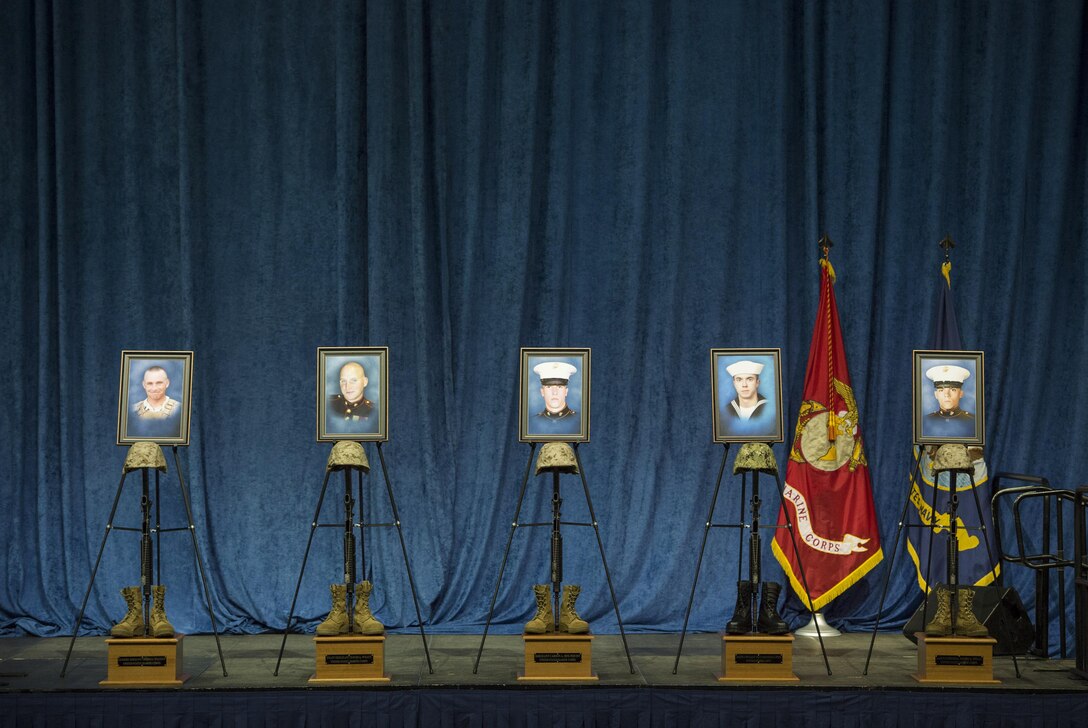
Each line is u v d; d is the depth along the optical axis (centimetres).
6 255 752
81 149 756
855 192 762
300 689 579
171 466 750
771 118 761
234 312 756
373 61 749
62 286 744
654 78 764
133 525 745
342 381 616
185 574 744
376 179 746
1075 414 759
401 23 757
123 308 753
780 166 757
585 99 765
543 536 752
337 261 751
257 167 758
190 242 745
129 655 586
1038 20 766
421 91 749
